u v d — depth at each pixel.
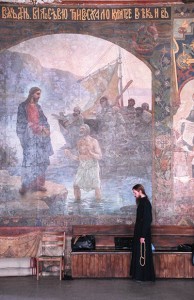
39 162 15.60
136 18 15.66
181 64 15.66
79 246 14.74
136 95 15.67
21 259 15.17
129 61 15.66
